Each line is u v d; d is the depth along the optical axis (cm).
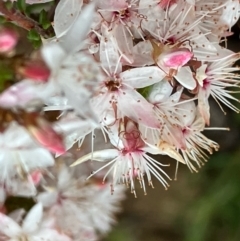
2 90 13
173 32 15
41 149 14
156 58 14
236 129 21
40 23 15
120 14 14
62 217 16
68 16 14
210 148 17
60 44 13
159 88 15
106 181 17
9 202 16
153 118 14
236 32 19
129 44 14
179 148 15
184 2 15
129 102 14
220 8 15
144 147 15
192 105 15
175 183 22
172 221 22
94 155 15
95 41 14
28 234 16
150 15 15
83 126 14
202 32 15
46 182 16
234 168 21
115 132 15
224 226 22
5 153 14
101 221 17
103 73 14
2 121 13
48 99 13
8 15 14
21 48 15
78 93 13
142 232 23
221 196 21
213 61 15
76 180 17
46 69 12
